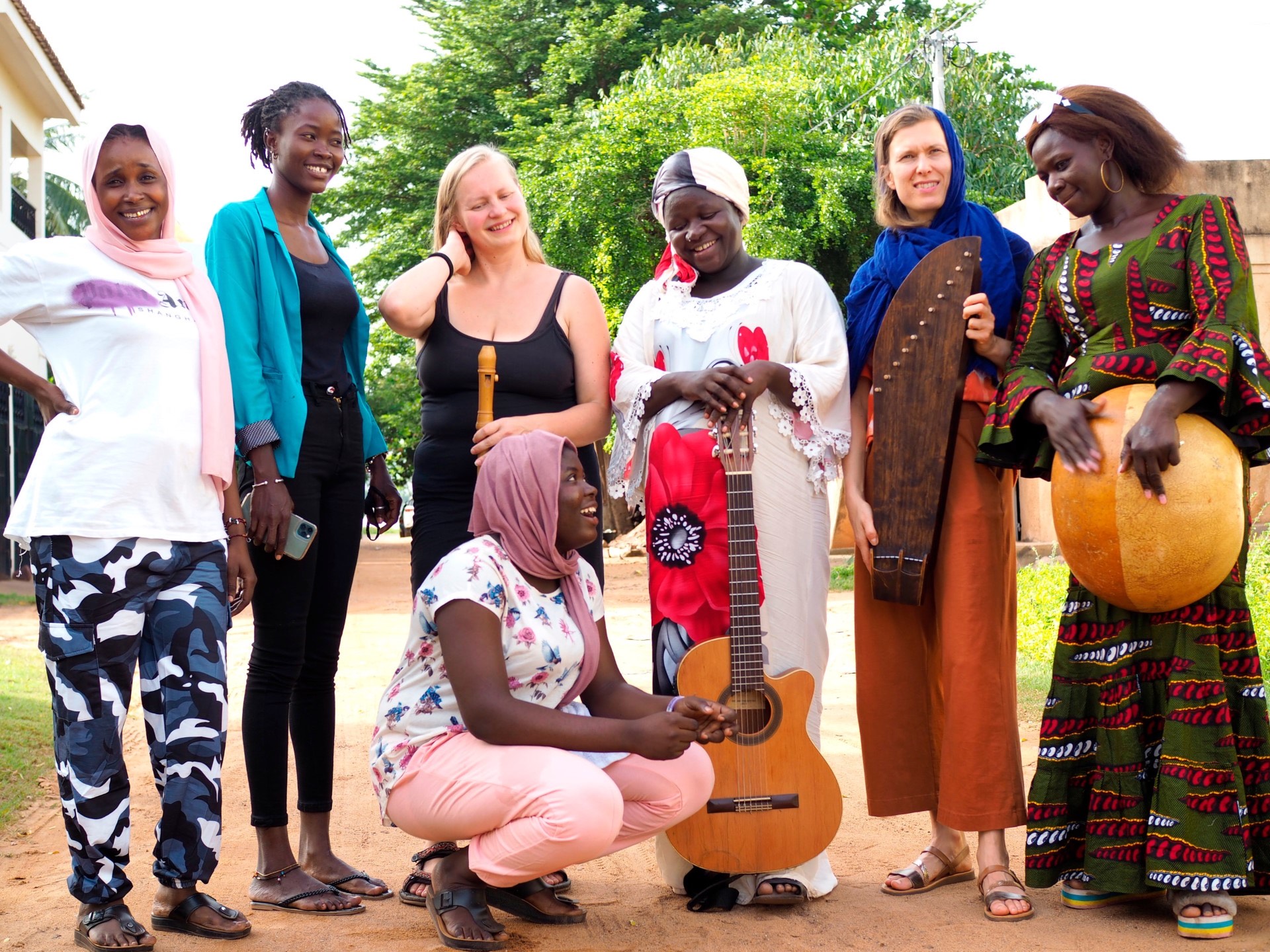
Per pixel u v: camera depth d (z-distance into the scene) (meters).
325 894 3.79
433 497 4.05
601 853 3.35
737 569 3.78
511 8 27.45
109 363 3.41
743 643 3.78
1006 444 3.78
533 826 3.25
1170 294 3.58
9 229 19.27
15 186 26.03
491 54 27.30
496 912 3.79
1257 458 3.72
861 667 4.14
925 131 4.09
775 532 3.89
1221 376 3.35
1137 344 3.62
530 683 3.44
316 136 4.05
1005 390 3.80
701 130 19.25
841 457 4.05
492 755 3.34
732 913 3.74
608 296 20.00
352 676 8.87
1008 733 3.86
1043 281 3.88
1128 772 3.59
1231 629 3.57
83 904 3.39
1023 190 21.66
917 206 4.12
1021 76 22.78
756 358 3.94
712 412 3.81
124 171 3.46
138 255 3.50
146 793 5.37
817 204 18.91
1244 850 3.45
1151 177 3.70
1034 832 3.73
